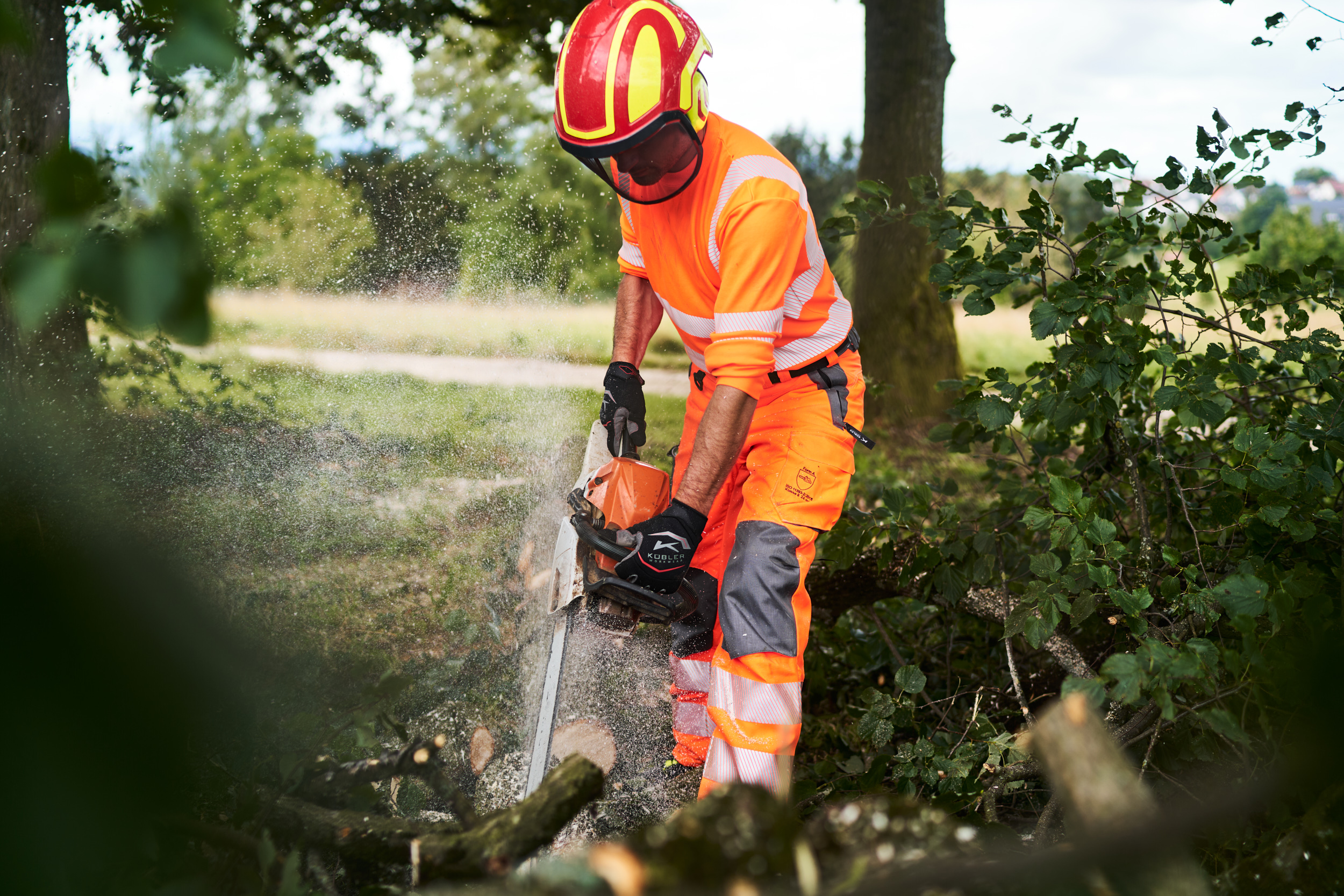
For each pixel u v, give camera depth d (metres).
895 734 2.47
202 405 3.90
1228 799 0.82
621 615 1.99
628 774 2.16
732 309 1.78
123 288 0.47
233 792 1.57
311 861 1.42
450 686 2.40
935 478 4.05
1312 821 1.29
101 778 0.53
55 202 0.48
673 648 2.15
